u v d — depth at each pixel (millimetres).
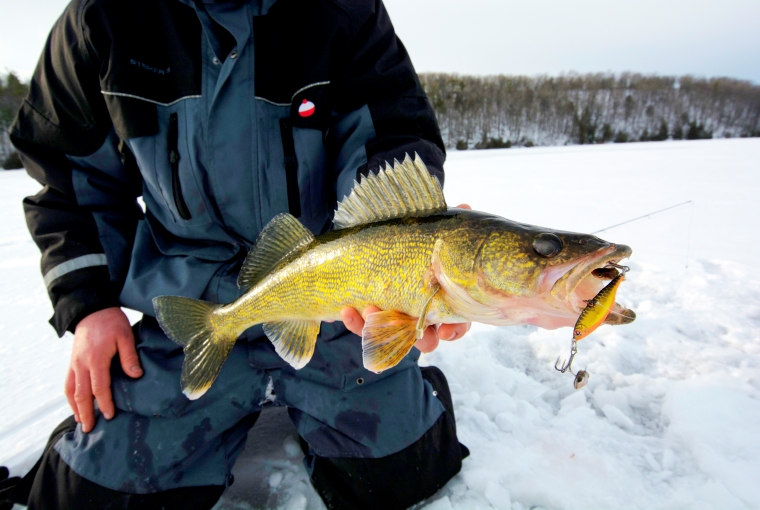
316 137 614
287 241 566
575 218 1903
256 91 577
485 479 581
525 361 840
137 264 650
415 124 628
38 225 638
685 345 829
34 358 885
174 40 564
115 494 525
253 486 604
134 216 707
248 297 584
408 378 628
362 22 625
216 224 624
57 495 528
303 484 605
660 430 660
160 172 590
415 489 562
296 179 615
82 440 555
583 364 803
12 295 1250
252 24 561
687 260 1267
